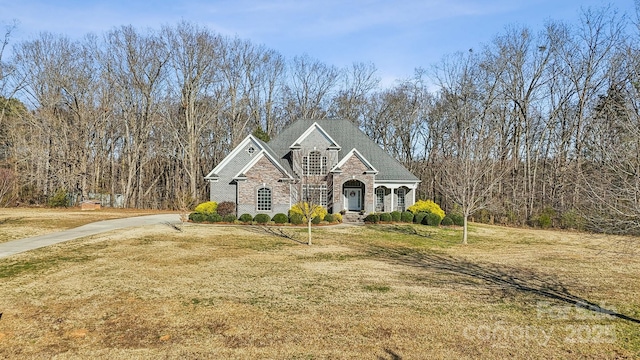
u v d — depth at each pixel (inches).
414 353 267.4
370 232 916.0
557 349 278.2
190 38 1736.0
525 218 1254.9
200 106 1876.2
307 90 2167.8
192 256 590.2
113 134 1845.5
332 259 596.7
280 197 1135.0
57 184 1711.4
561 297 415.2
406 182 1236.5
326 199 1202.0
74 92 1734.7
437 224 1058.7
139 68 1734.7
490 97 1536.7
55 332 294.2
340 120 1417.3
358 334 298.8
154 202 1770.4
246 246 697.0
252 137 1216.8
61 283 426.0
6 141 1790.1
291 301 377.1
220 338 287.1
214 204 1157.7
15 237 754.2
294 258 597.3
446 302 386.3
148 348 268.5
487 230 1040.2
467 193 829.8
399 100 2006.6
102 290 401.4
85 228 908.6
